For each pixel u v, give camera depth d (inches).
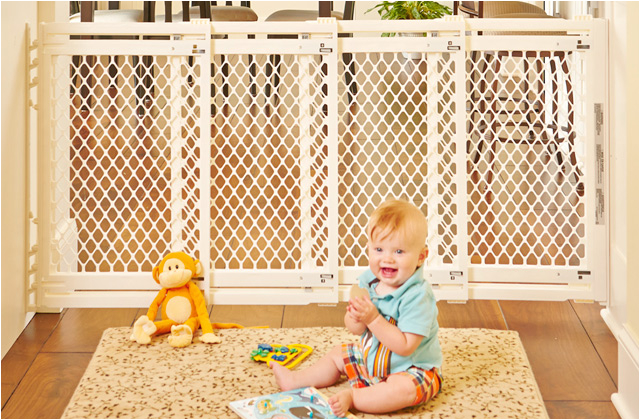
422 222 65.5
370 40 84.8
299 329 80.5
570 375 71.9
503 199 123.7
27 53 84.0
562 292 84.6
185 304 80.1
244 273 84.6
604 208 83.7
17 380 70.5
